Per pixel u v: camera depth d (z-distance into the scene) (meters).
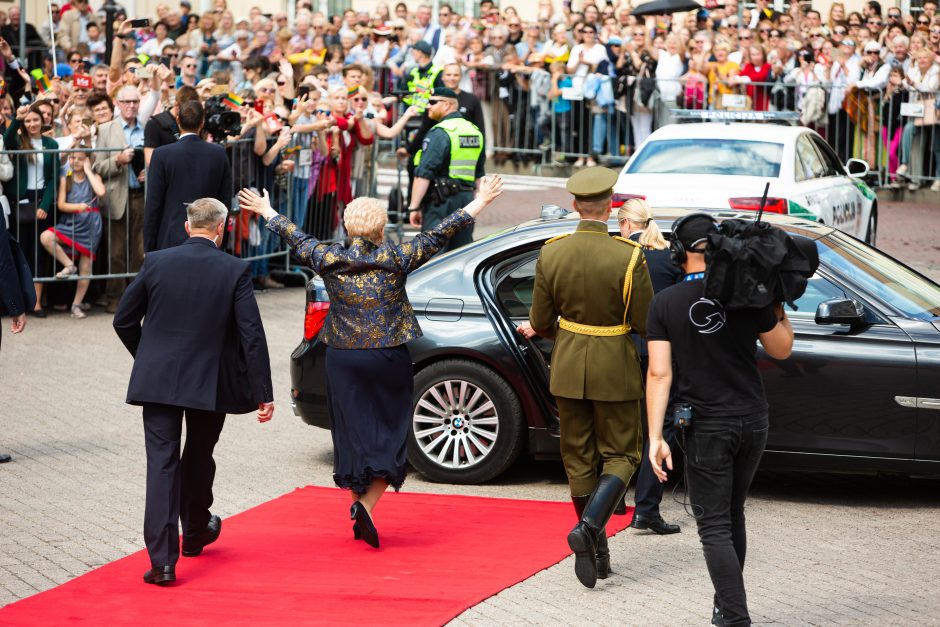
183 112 14.73
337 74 27.39
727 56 30.09
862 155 29.30
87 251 18.77
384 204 9.90
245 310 9.12
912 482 11.72
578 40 31.36
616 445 9.05
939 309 10.87
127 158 18.73
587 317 8.96
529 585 8.88
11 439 12.96
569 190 9.01
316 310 11.79
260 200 9.99
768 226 7.59
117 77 23.30
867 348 10.44
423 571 9.14
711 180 17.03
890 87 28.81
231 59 32.28
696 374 7.62
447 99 17.73
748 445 7.66
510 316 11.48
